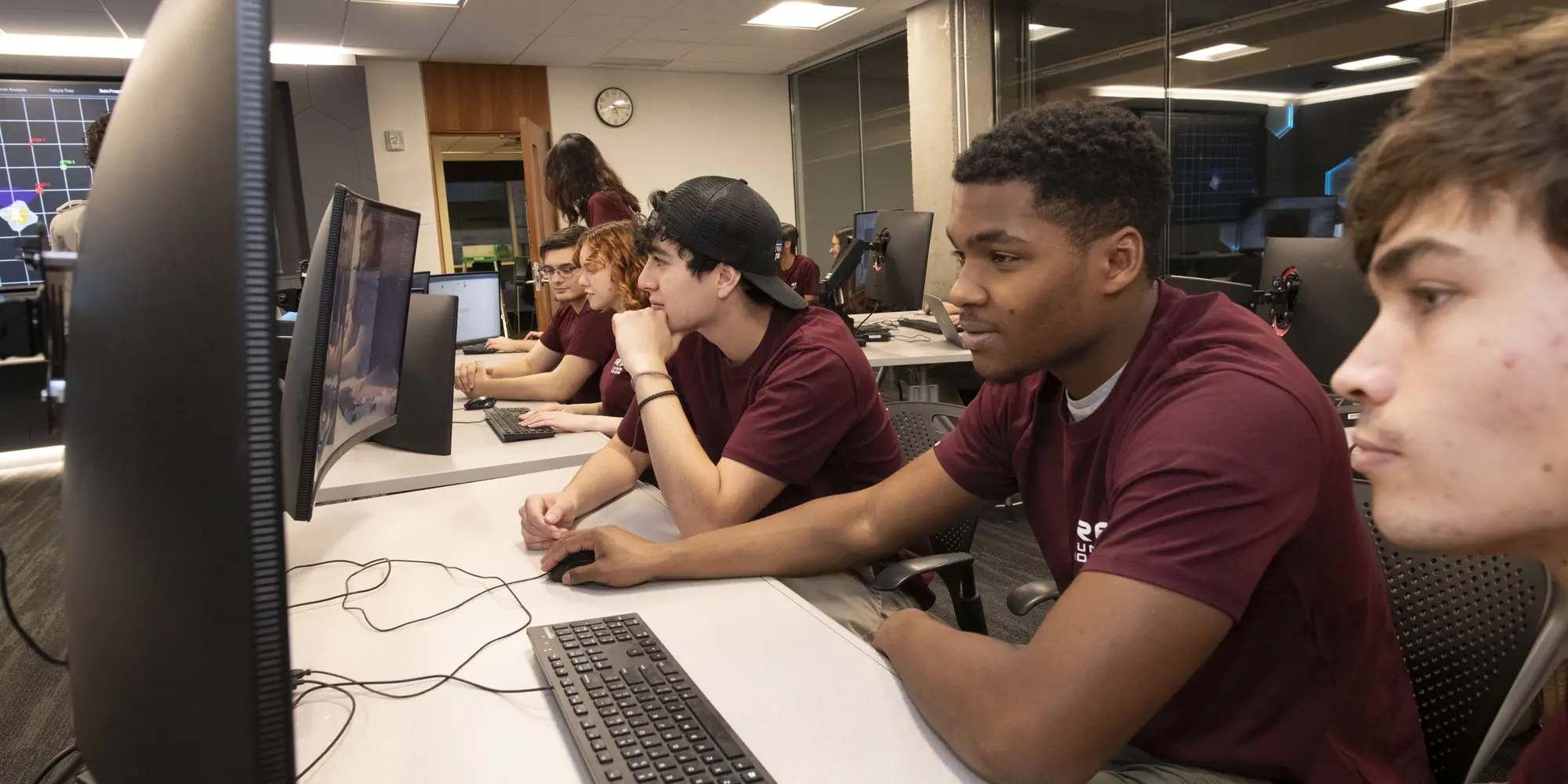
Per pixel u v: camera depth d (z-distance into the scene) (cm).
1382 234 40
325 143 656
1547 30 36
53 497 412
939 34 622
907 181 728
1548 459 34
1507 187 34
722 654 90
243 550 34
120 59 577
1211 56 486
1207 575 68
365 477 161
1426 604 95
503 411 232
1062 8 582
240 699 35
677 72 804
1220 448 71
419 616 102
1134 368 86
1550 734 56
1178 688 69
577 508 139
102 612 47
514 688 84
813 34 694
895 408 172
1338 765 78
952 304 88
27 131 555
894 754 72
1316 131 434
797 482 133
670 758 69
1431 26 376
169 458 38
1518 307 34
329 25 575
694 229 136
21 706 210
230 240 35
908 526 113
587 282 253
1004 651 74
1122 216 80
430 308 180
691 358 158
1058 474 99
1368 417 40
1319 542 76
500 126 736
